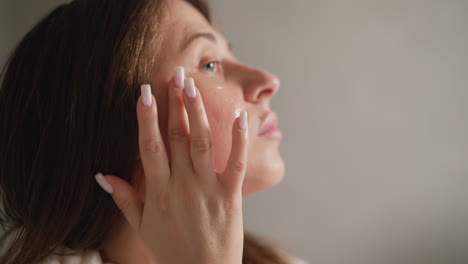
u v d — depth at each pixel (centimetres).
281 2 122
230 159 51
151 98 50
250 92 64
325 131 123
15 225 74
